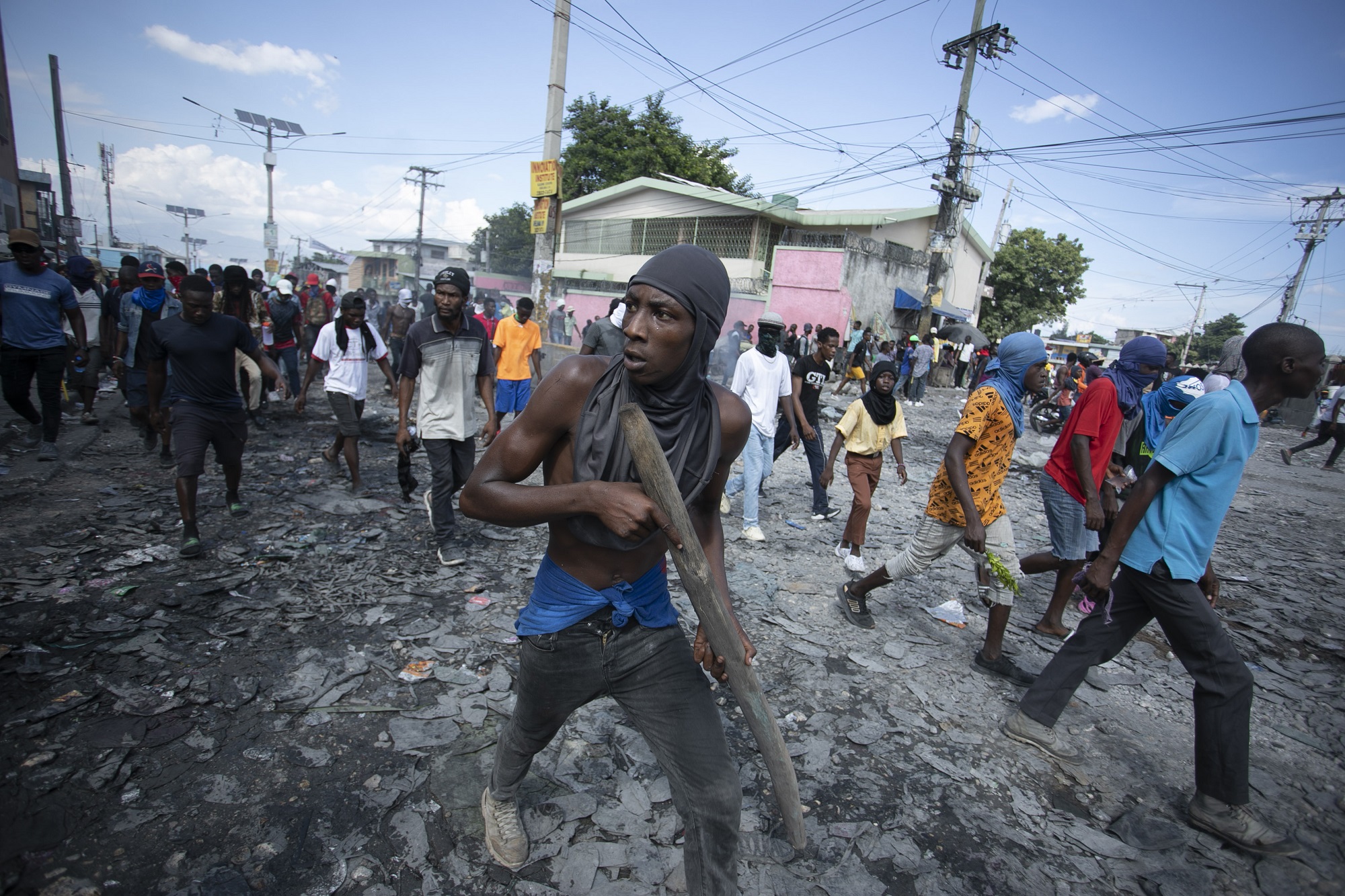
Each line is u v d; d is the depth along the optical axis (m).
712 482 1.69
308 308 12.32
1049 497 4.03
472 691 3.05
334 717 2.80
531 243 49.03
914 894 2.19
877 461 4.88
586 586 1.61
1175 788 2.87
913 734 3.06
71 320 6.07
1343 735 3.42
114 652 3.08
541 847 2.22
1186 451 2.51
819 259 22.25
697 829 1.59
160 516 4.80
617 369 1.49
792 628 3.98
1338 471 12.17
